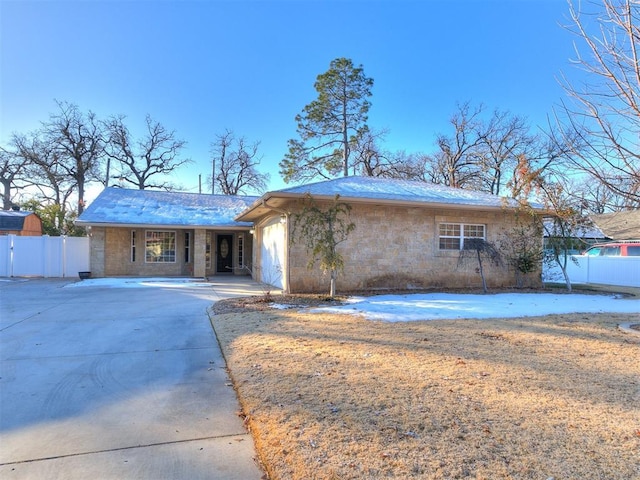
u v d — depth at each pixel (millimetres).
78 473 2580
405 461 2621
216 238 19641
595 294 12320
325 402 3607
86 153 33875
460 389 3936
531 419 3270
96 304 9711
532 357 5148
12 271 17094
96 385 4242
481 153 32562
